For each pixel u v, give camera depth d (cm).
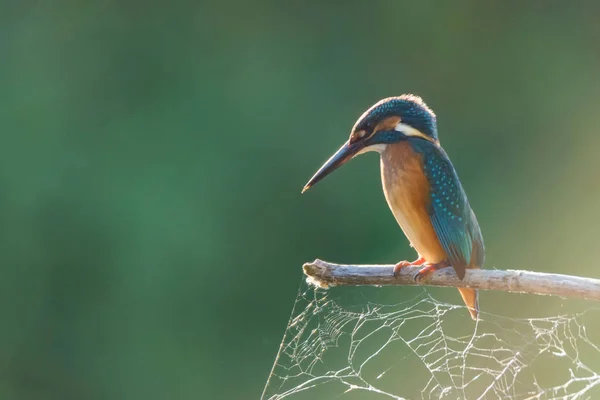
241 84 1684
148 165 1564
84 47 1662
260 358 1445
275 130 1648
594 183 1695
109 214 1488
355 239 1536
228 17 1719
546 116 1795
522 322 1073
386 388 1013
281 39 1734
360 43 1777
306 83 1728
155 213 1492
